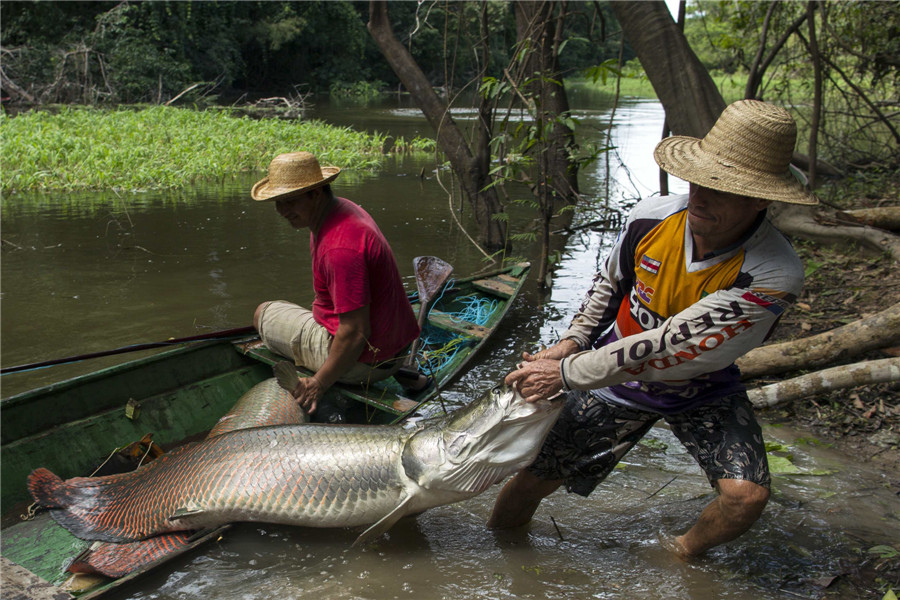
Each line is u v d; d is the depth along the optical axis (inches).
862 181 461.7
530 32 292.4
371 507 120.3
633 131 746.2
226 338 181.5
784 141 92.7
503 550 125.3
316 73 1419.8
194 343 176.6
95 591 108.3
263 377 186.9
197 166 472.1
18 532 130.8
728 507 108.5
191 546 119.3
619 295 118.6
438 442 116.0
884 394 182.5
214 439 130.7
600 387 105.7
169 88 1056.8
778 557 123.3
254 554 122.3
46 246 304.7
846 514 136.3
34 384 183.8
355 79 1448.1
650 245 107.1
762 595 114.0
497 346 222.1
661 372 102.8
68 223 342.3
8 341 209.3
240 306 242.2
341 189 446.0
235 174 485.1
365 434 124.2
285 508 121.1
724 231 98.2
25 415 142.6
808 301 245.9
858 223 315.3
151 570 113.7
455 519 134.8
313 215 154.6
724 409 110.5
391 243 328.2
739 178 92.0
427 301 217.0
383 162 558.9
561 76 382.9
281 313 176.6
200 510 123.0
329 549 124.4
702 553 121.2
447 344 205.8
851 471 152.6
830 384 174.4
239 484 122.5
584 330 120.1
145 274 273.0
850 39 471.8
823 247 313.0
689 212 98.9
